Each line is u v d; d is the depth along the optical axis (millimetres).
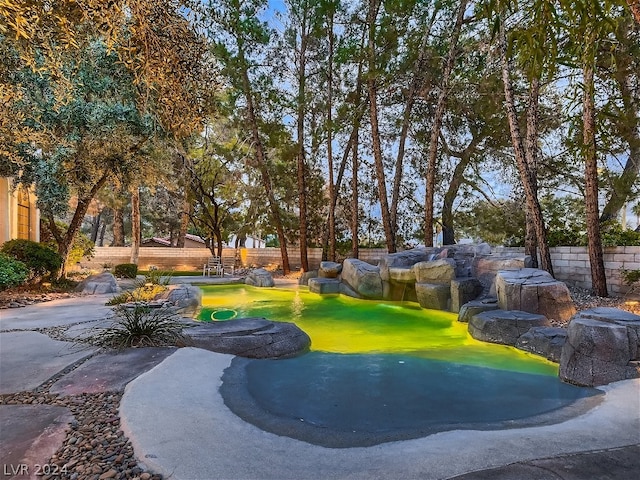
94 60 7801
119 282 12766
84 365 3898
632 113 7312
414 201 17547
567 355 4301
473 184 15828
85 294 9633
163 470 2121
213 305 10352
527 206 9531
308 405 3387
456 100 13180
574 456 2350
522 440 2584
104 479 2041
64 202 9969
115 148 9789
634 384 3732
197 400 3137
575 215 12375
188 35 3367
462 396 3713
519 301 6855
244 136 17500
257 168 18156
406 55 12891
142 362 4031
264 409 3184
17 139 6566
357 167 16219
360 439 2658
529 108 9469
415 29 13008
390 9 11977
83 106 8617
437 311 8938
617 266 8219
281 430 2770
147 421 2680
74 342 4723
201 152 18172
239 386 3635
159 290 9203
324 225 19156
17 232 12297
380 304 10367
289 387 3879
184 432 2568
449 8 12742
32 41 3107
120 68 8445
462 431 2791
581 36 2336
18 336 5020
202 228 21141
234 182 19125
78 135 8883
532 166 9406
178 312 6699
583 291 8508
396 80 13875
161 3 3070
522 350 5547
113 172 10430
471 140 15430
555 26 2234
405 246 17812
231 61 14141
